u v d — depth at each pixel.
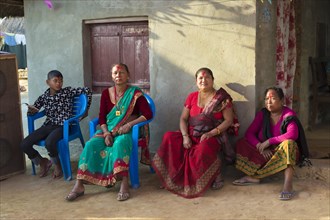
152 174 4.92
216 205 3.90
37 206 4.04
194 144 4.43
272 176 4.55
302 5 6.22
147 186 4.50
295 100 6.12
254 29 4.63
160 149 4.40
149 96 4.99
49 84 5.00
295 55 5.44
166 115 5.22
